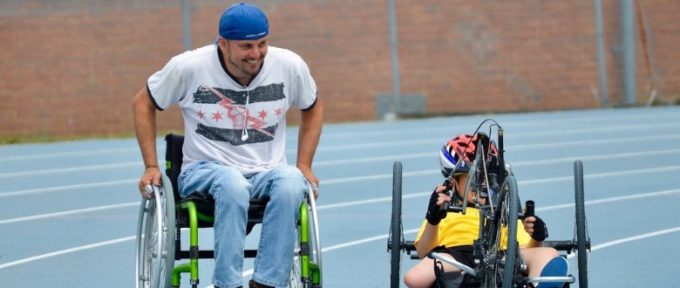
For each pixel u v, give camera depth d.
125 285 11.58
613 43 32.62
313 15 31.33
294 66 8.98
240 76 8.82
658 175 18.98
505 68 32.28
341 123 30.92
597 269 11.92
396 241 8.64
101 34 30.06
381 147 24.23
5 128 29.64
